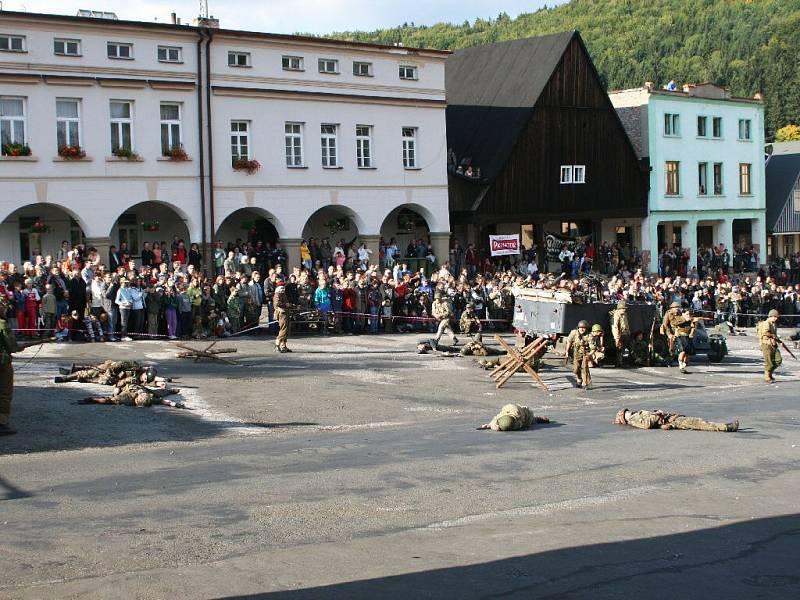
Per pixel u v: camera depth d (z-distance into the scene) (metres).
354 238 46.44
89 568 10.10
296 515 12.25
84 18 36.16
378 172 44.53
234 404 21.61
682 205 62.62
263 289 35.41
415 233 49.16
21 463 15.41
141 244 40.22
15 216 36.94
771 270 63.31
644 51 152.62
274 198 41.41
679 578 9.98
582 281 34.56
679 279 48.12
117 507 12.55
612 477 14.73
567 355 27.14
